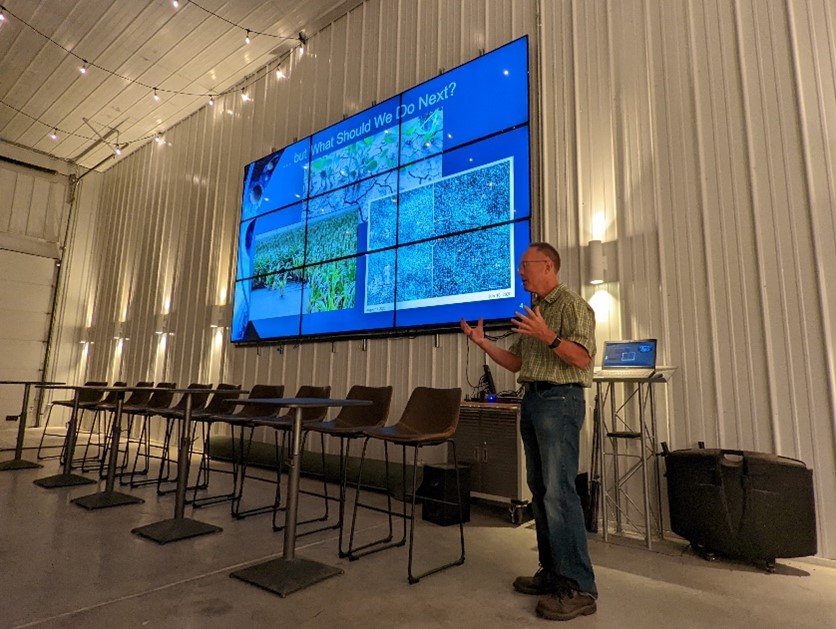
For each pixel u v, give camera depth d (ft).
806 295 9.91
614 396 11.83
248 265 21.94
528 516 11.99
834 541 9.12
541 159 13.91
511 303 13.64
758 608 7.09
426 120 16.49
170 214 27.61
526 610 6.83
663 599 7.36
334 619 6.47
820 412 9.52
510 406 11.80
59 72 24.75
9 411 31.22
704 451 9.54
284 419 12.19
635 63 12.65
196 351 23.79
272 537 9.96
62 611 6.56
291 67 22.35
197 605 6.82
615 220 12.41
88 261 34.42
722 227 10.96
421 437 8.36
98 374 30.73
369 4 19.57
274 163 21.68
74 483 14.52
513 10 15.24
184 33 21.65
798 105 10.45
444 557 9.00
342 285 18.04
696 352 10.92
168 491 13.93
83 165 34.68
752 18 11.20
